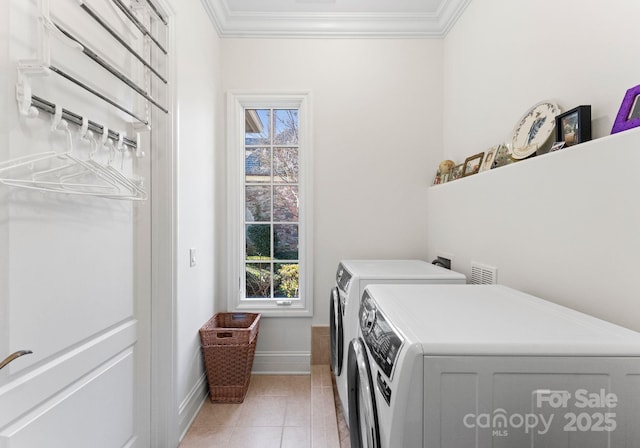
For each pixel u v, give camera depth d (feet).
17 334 2.89
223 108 8.57
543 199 4.07
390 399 2.35
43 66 2.85
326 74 8.57
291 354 8.70
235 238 8.63
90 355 3.92
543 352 2.24
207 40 7.45
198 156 6.88
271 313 8.64
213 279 7.99
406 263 7.11
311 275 8.63
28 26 2.93
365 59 8.60
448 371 2.25
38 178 3.10
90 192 3.62
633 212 2.89
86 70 3.77
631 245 2.92
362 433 3.46
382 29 8.45
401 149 8.66
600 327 2.63
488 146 6.30
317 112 8.60
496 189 5.16
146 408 5.31
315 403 6.56
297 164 9.03
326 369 8.27
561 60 4.31
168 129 5.49
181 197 5.94
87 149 3.81
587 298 3.40
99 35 4.02
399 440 2.25
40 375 3.15
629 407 2.21
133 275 4.94
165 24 5.29
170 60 5.51
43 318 3.18
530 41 4.97
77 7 3.60
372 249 8.69
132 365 4.94
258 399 7.34
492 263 5.29
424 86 8.62
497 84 5.96
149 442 5.39
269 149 9.02
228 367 7.11
